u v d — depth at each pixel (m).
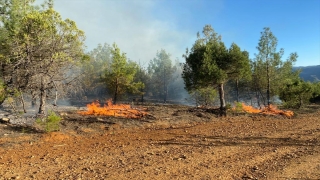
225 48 18.20
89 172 5.42
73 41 10.81
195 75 17.62
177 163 6.14
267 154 7.07
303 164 6.10
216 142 8.59
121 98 24.64
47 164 5.97
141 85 23.78
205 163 6.17
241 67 17.72
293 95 22.23
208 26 23.72
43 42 10.16
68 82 12.05
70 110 16.31
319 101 31.56
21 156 6.63
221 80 16.83
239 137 9.49
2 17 10.39
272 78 24.22
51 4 11.72
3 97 9.98
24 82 10.53
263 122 13.95
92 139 8.99
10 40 9.96
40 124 9.62
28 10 11.09
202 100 23.14
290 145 8.21
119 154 6.96
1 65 10.08
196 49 18.89
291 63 23.70
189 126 12.40
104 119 12.60
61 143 8.23
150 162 6.20
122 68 22.58
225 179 5.10
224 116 16.03
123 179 5.02
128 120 12.85
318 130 11.16
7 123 10.24
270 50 23.64
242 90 30.67
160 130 11.09
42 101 11.38
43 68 10.53
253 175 5.36
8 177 5.05
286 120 14.99
